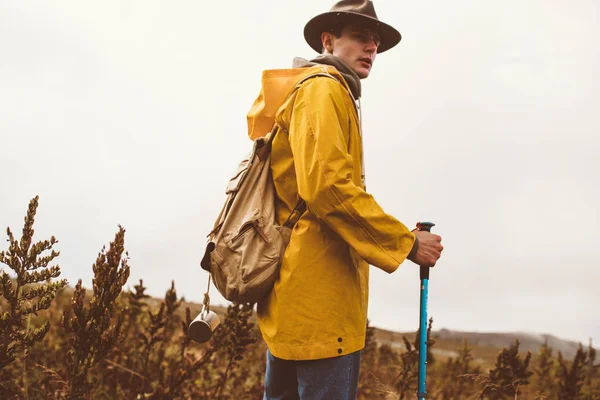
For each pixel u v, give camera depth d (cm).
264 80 272
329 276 241
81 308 328
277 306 243
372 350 636
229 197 272
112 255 336
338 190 227
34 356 430
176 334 547
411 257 242
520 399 423
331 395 235
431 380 615
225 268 254
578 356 563
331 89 247
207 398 443
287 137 262
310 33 324
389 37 345
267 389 283
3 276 298
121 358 447
